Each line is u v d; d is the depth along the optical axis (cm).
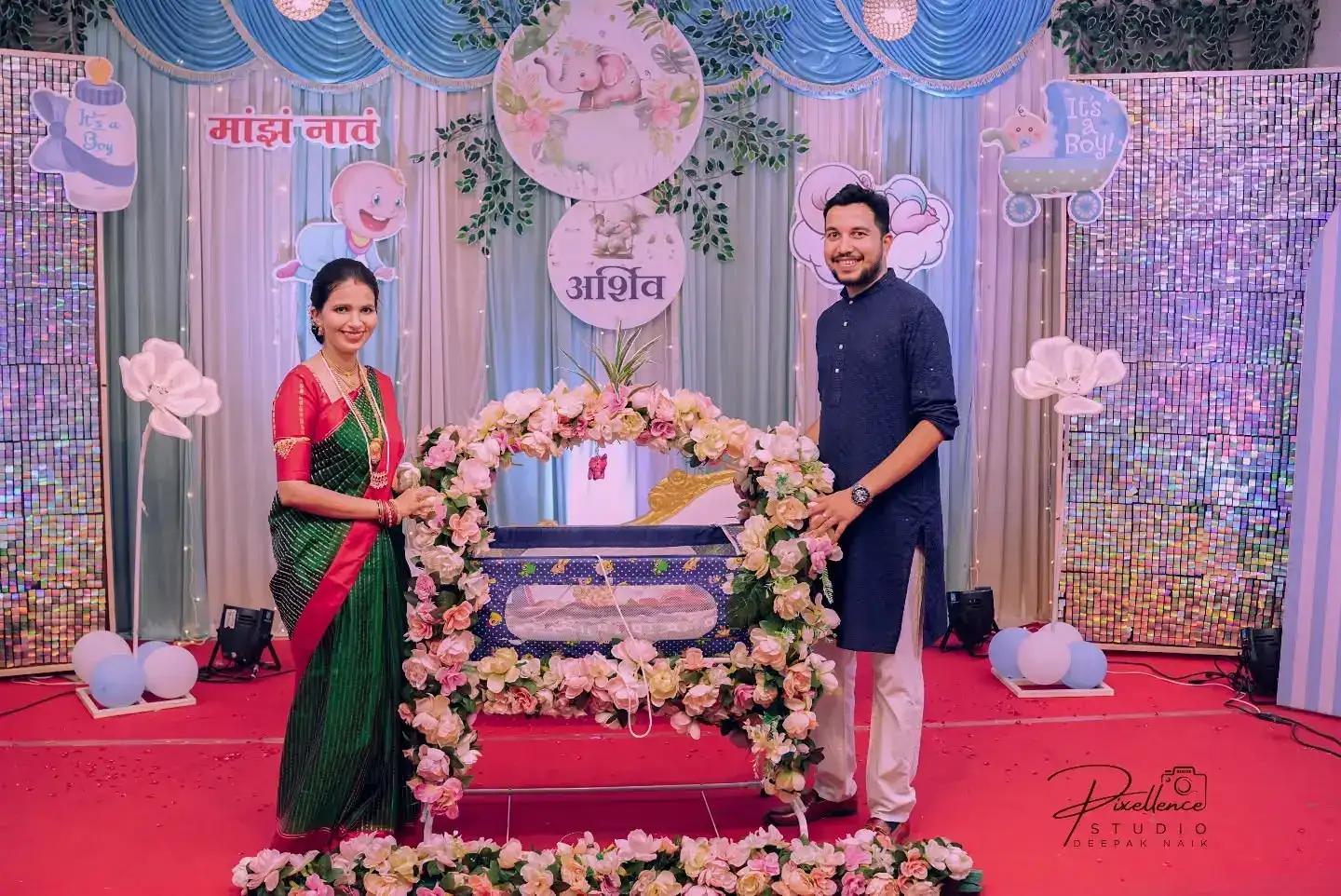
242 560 477
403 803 279
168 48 456
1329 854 274
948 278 487
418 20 466
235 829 289
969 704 392
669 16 469
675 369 481
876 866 255
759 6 472
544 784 324
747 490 276
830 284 479
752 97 476
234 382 471
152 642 430
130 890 255
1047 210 489
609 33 470
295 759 268
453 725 257
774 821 294
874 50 476
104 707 387
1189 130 438
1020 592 503
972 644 453
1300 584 380
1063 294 454
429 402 478
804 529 268
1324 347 374
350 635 265
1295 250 431
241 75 465
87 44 448
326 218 471
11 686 414
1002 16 479
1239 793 312
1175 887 258
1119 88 442
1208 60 482
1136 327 447
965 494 494
